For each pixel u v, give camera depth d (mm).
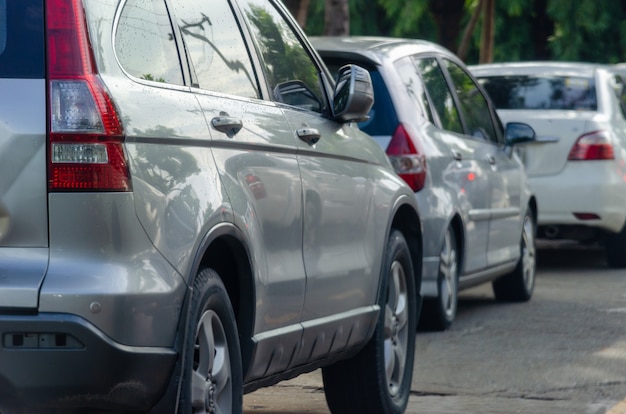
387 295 10398
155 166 6672
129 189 6430
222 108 7648
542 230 22172
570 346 14234
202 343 7156
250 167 7801
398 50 14914
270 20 9141
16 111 6375
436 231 14477
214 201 7164
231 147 7594
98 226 6355
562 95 22016
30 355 6195
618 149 21766
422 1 46000
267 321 8031
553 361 13242
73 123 6359
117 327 6297
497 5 46406
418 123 14547
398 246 10539
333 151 9273
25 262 6312
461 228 15352
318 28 45781
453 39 48406
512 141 17781
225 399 7531
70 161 6344
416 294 11359
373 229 9969
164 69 7227
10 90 6398
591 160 21469
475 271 16094
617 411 10789
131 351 6344
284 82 8953
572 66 22703
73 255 6344
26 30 6477
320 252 8914
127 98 6609
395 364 10609
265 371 8211
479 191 16047
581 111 21781
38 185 6352
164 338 6586
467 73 17109
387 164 10672
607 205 21500
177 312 6691
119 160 6406
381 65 14328
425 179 14305
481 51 34969
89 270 6312
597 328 15641
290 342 8406
